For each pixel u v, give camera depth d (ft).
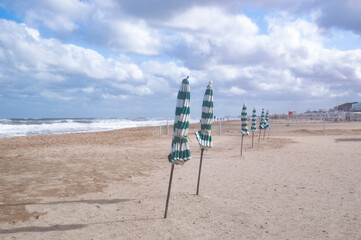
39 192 22.75
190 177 29.32
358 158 42.04
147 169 33.68
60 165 35.17
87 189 24.04
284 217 17.34
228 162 38.75
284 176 29.66
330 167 34.83
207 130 21.57
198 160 40.45
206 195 22.26
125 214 17.81
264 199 21.21
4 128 121.60
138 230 15.20
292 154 46.65
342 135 91.09
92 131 113.70
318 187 24.91
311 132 103.76
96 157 42.29
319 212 18.26
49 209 18.63
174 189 24.31
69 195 22.11
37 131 109.19
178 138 16.60
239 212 18.25
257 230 15.31
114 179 28.09
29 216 17.28
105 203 20.15
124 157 42.96
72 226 15.75
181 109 16.40
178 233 14.83
